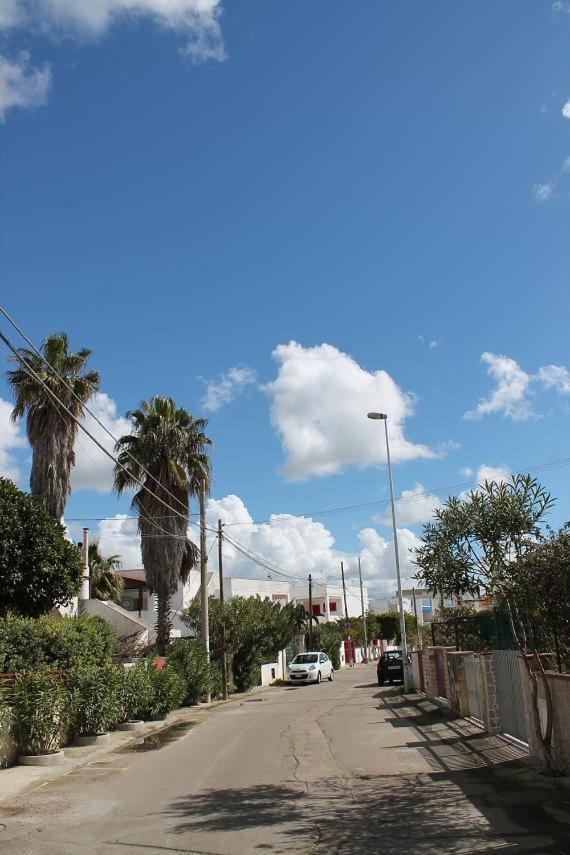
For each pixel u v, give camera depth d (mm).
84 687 15906
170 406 31203
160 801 9602
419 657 24828
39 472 25609
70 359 26547
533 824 7293
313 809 8672
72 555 21750
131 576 49562
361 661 77750
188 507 30641
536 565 9461
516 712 12062
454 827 7410
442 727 15391
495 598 10266
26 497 20984
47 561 20594
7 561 19703
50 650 16891
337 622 77812
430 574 10031
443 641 21781
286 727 18109
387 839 7121
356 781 10352
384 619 91062
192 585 51125
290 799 9336
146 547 29328
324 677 42375
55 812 9125
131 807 9289
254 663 38344
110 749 15219
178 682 22766
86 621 22062
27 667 15336
